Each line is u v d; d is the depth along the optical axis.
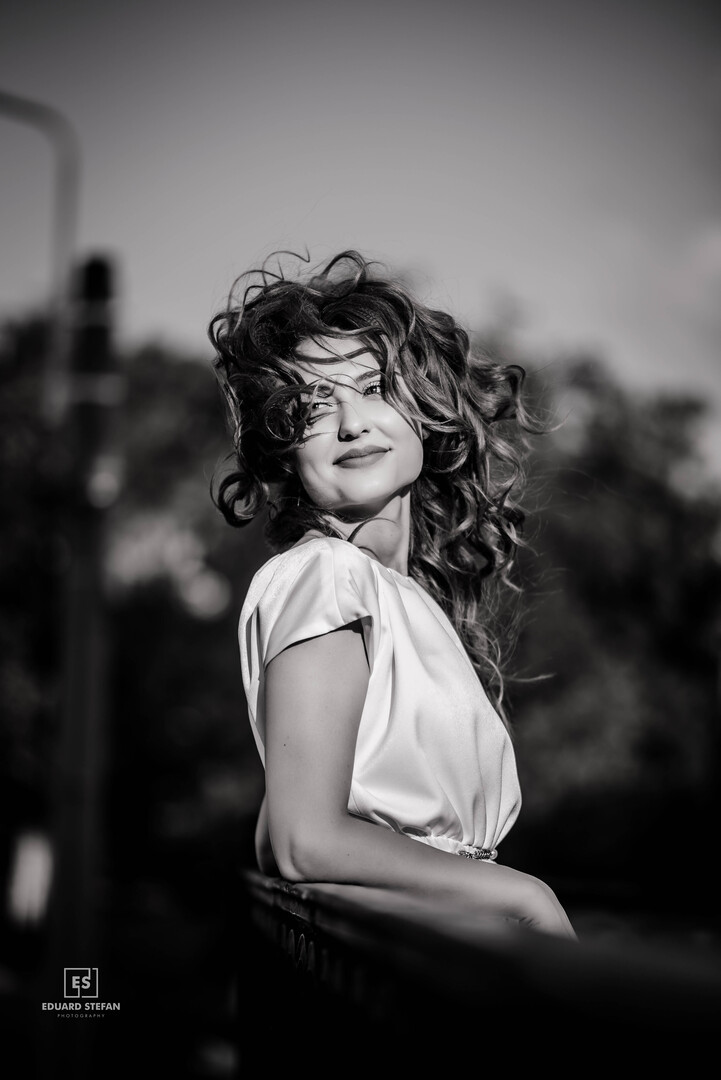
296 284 1.70
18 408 19.59
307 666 1.30
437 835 1.43
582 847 18.77
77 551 6.57
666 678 22.42
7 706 19.08
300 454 1.64
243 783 24.05
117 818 23.89
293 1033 1.02
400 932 0.57
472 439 1.83
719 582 23.03
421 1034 0.53
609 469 23.34
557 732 20.34
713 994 0.32
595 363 21.75
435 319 1.81
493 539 1.94
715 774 20.84
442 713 1.44
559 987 0.37
